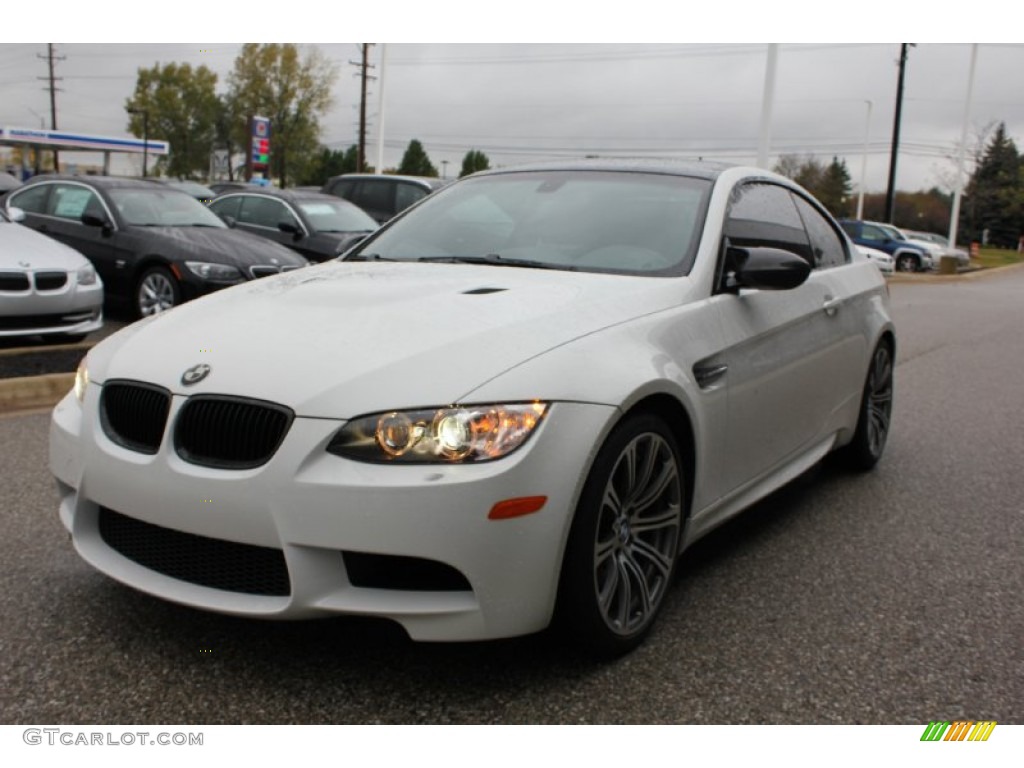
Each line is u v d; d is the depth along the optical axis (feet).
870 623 11.17
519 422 8.58
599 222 12.73
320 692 9.09
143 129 271.90
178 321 10.61
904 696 9.47
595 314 10.19
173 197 35.12
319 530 8.32
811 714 9.06
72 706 8.75
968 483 17.51
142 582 9.30
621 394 9.28
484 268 12.07
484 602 8.51
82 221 32.55
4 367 23.18
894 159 142.61
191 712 8.70
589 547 9.12
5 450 17.21
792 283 11.66
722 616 11.21
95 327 27.25
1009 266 151.33
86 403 9.98
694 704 9.14
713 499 11.50
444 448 8.34
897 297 68.80
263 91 248.11
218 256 31.14
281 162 251.60
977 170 242.58
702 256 11.90
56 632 10.14
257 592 8.87
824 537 14.24
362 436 8.40
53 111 264.52
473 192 14.39
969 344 39.68
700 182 13.23
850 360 15.78
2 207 30.55
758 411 12.35
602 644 9.57
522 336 9.37
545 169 14.51
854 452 17.38
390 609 8.48
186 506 8.79
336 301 10.50
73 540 9.97
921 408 24.90
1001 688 9.70
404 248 13.43
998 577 12.82
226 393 8.85
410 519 8.23
